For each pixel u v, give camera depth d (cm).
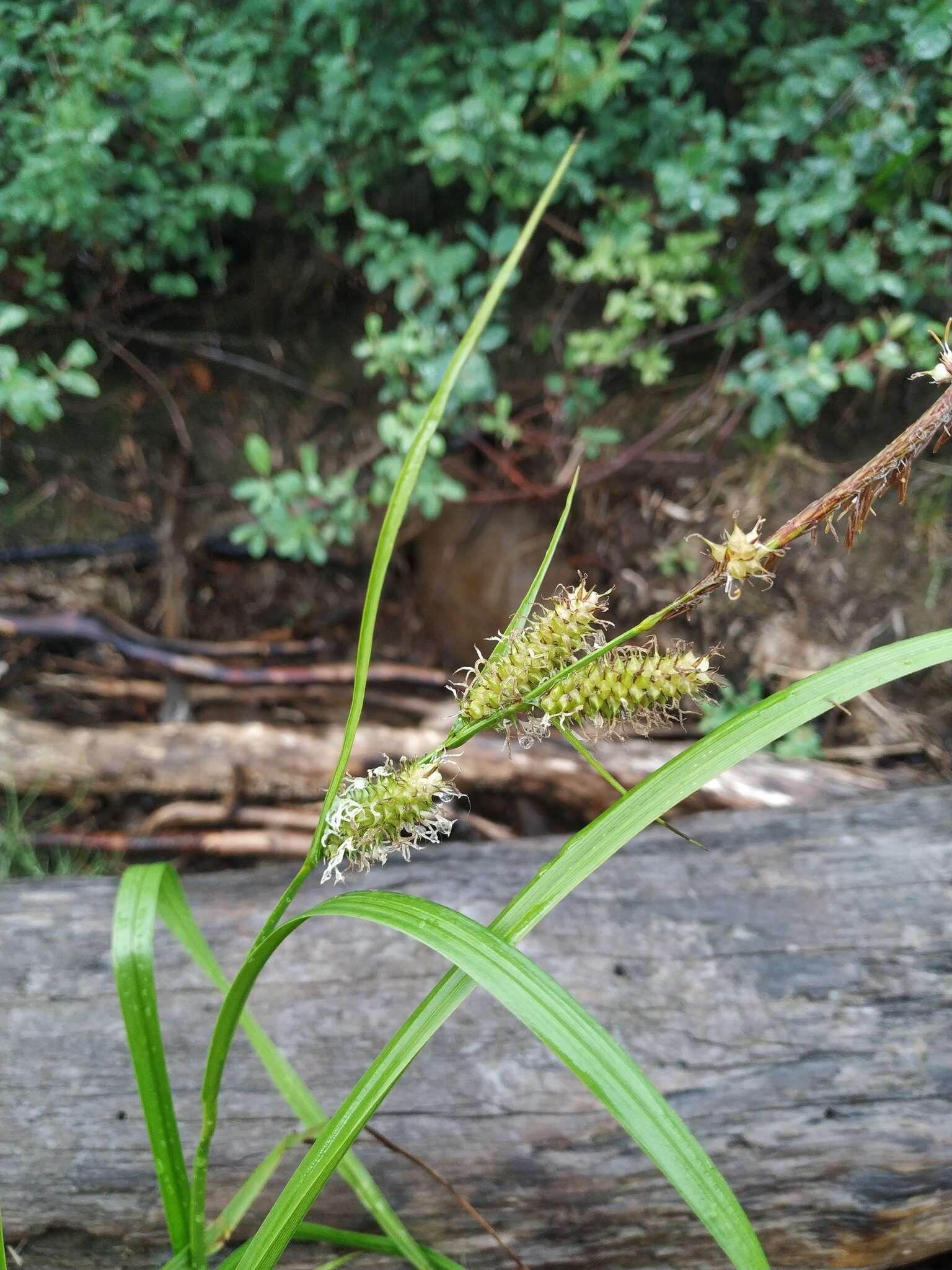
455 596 54
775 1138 27
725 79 48
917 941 30
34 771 43
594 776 44
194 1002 30
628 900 32
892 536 51
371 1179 25
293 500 47
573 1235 27
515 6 43
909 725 49
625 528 54
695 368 53
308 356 55
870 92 42
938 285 45
